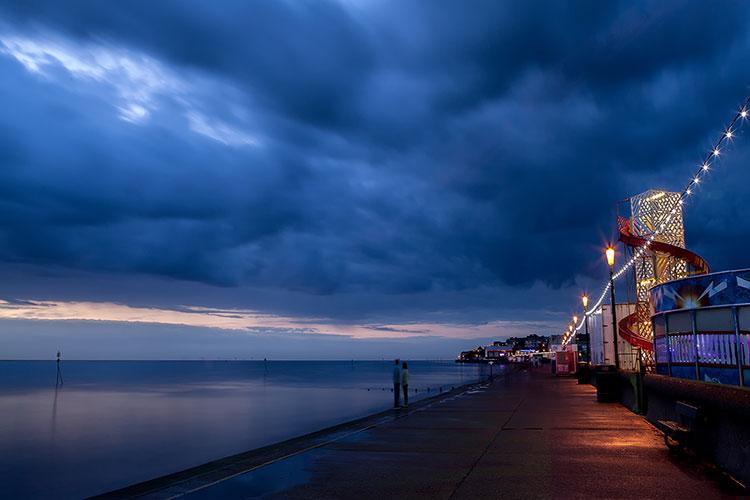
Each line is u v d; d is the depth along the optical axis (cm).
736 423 762
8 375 15862
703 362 1516
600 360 3412
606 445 1094
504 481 797
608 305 3097
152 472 1998
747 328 1395
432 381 9762
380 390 7425
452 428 1380
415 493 740
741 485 733
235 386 9081
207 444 2638
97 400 5819
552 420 1523
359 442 1174
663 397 1251
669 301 1644
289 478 841
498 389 3042
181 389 8138
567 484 770
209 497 735
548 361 13262
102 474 1967
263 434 2977
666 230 2389
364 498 719
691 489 732
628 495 706
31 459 2283
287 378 13238
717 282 1476
